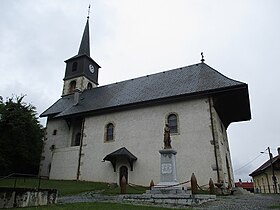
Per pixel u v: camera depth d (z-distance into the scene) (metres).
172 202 9.61
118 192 13.83
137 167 19.08
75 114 23.59
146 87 22.98
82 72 31.47
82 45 35.16
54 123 26.48
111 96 24.47
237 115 22.77
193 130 18.17
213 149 17.05
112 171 19.97
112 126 21.73
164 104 20.05
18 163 23.94
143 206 8.09
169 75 23.39
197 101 18.86
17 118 22.83
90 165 21.16
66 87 31.78
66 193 13.59
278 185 32.19
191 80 20.80
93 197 11.80
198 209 7.66
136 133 20.25
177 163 17.75
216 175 16.33
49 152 25.16
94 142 21.89
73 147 22.81
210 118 17.92
